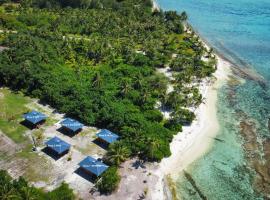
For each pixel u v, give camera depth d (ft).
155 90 390.63
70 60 454.40
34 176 262.67
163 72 451.53
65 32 563.89
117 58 468.75
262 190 273.13
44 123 327.47
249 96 420.36
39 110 349.00
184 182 272.92
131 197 249.96
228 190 270.46
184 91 401.29
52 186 253.85
